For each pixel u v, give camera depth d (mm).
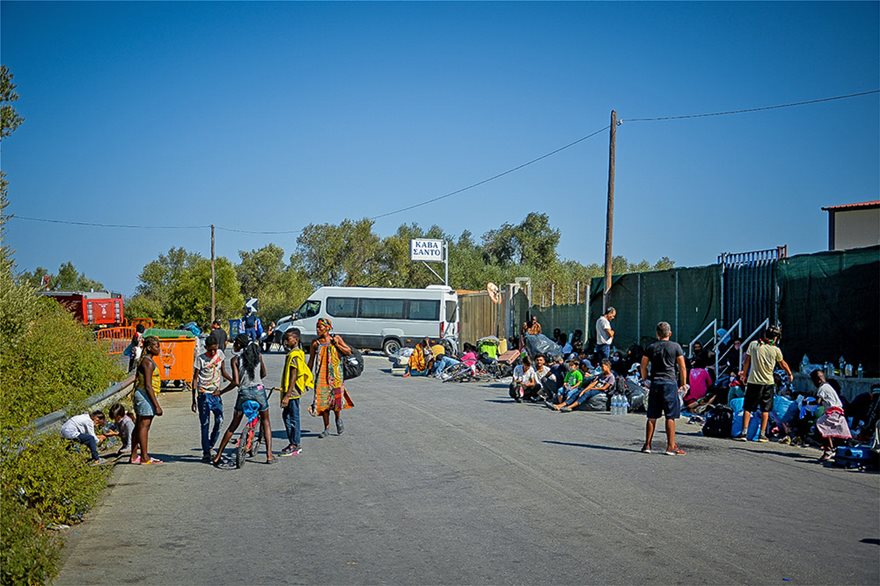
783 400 13109
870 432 11758
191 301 56812
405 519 8016
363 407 17188
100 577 6449
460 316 40312
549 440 12773
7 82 11703
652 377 11648
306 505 8711
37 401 11992
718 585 5992
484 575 6293
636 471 10250
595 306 26797
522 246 73250
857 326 14547
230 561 6805
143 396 11367
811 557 6648
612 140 26266
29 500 8023
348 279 64500
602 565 6480
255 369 11125
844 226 28094
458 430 13820
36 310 12992
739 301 18297
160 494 9406
